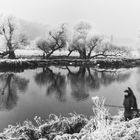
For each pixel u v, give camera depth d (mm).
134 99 10477
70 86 32719
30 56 72625
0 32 67438
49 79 39188
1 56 66500
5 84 33469
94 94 27094
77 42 73562
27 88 30891
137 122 6734
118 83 34812
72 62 65625
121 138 5742
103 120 6520
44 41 72938
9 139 8938
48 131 10516
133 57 75438
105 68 58000
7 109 20641
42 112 19844
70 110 20312
